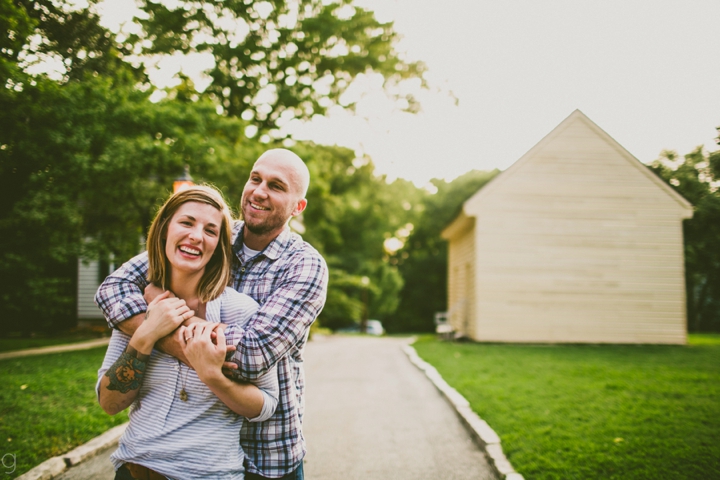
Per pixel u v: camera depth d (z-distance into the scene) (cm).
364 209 3356
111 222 1116
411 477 410
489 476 411
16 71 620
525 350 1188
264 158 203
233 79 1783
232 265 204
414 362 1042
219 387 159
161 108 1023
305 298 182
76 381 632
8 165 756
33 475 358
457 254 1855
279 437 183
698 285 1258
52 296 995
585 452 419
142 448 165
